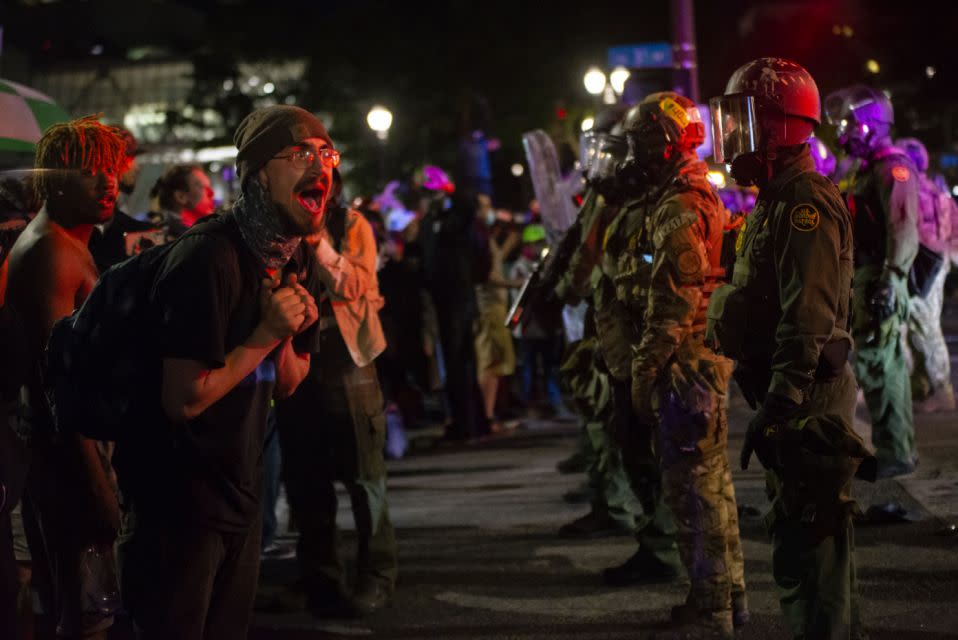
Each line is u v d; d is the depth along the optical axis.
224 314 2.94
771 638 4.59
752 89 3.75
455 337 10.74
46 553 4.28
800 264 3.57
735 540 4.65
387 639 4.95
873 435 7.06
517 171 33.47
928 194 7.26
